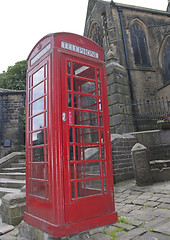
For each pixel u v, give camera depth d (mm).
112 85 10633
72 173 2887
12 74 34000
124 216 3854
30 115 3609
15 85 32688
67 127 2926
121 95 10562
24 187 5043
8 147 19547
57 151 2779
